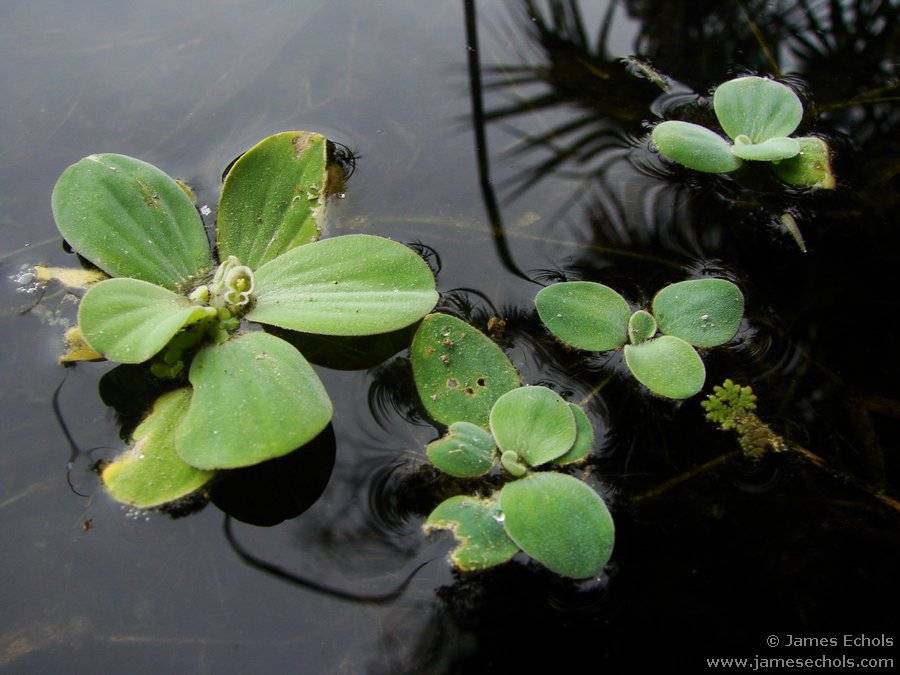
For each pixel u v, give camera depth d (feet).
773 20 1.49
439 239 1.29
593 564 1.10
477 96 1.40
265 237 1.26
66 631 1.09
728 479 1.16
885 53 1.45
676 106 1.40
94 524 1.13
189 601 1.10
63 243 1.27
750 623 1.10
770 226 1.30
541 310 1.22
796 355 1.23
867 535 1.14
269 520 1.14
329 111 1.38
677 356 1.20
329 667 1.08
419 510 1.14
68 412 1.18
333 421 1.19
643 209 1.31
